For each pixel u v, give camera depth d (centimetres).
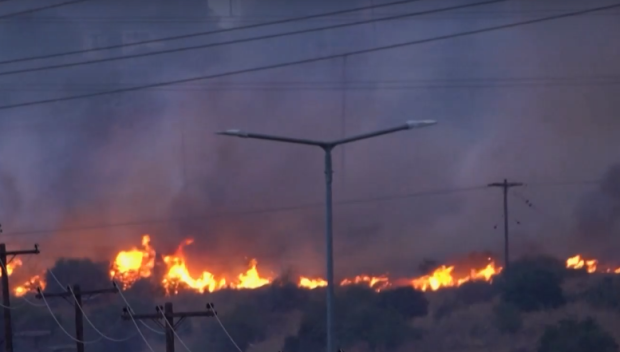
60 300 17650
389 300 16562
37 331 15650
